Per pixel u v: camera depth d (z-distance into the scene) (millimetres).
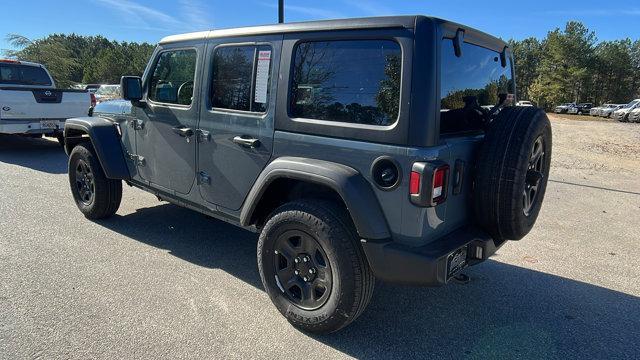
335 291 2932
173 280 3898
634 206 6969
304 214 2990
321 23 3033
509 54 3951
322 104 3049
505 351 3055
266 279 3305
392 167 2711
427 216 2715
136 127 4574
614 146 15586
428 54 2617
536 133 2967
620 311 3641
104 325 3162
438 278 2701
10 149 10555
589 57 79000
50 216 5461
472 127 3270
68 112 10109
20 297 3496
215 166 3770
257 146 3385
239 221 3709
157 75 4316
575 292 3961
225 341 3035
